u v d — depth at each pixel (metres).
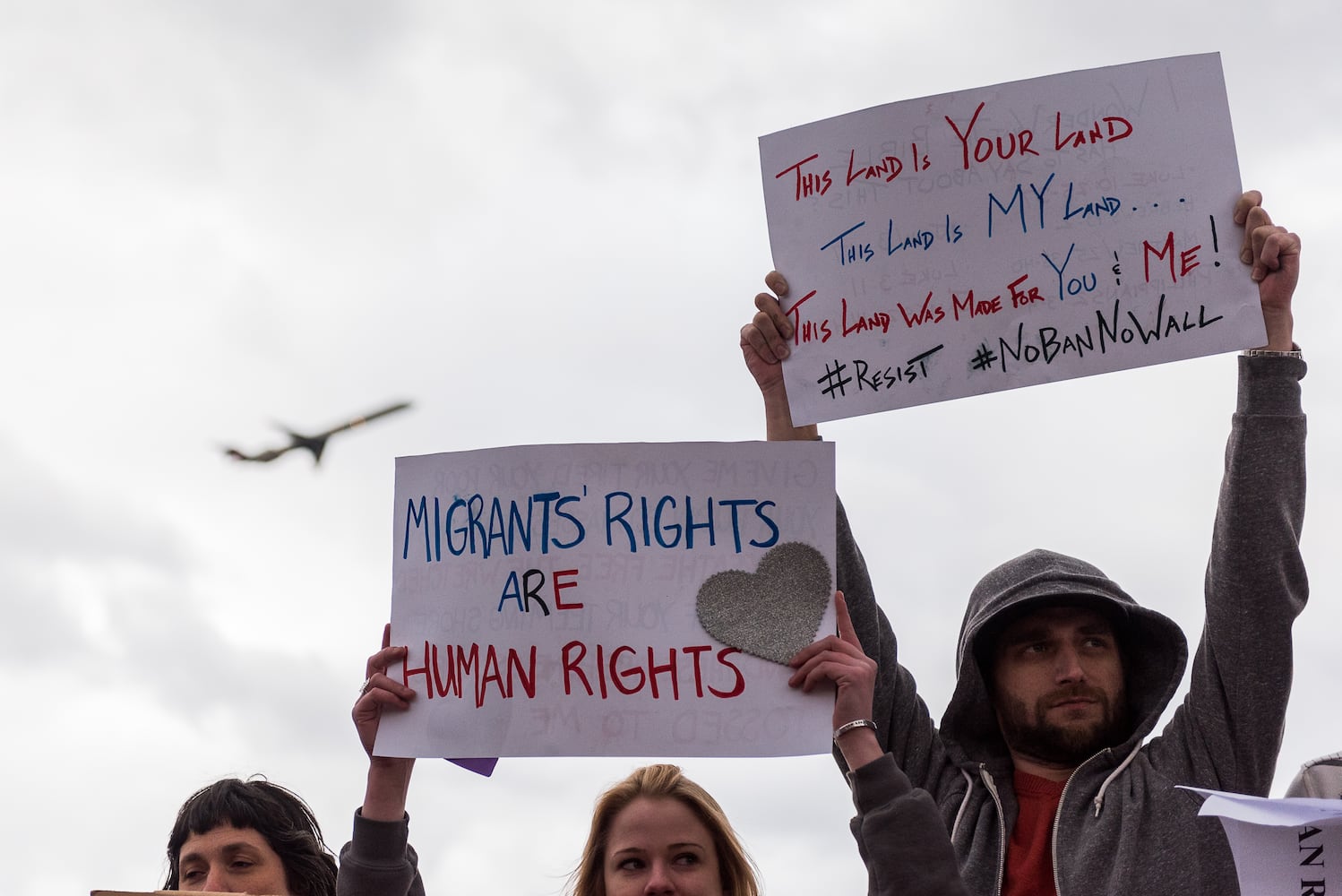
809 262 5.14
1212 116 4.98
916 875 4.36
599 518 4.84
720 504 4.82
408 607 4.92
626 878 5.04
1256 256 4.87
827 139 5.20
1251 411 4.91
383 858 4.81
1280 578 4.89
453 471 4.98
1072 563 5.48
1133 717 5.38
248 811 5.87
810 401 5.04
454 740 4.73
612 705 4.68
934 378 4.96
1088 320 4.92
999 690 5.32
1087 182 5.00
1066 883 4.84
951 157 5.09
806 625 4.68
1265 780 4.95
